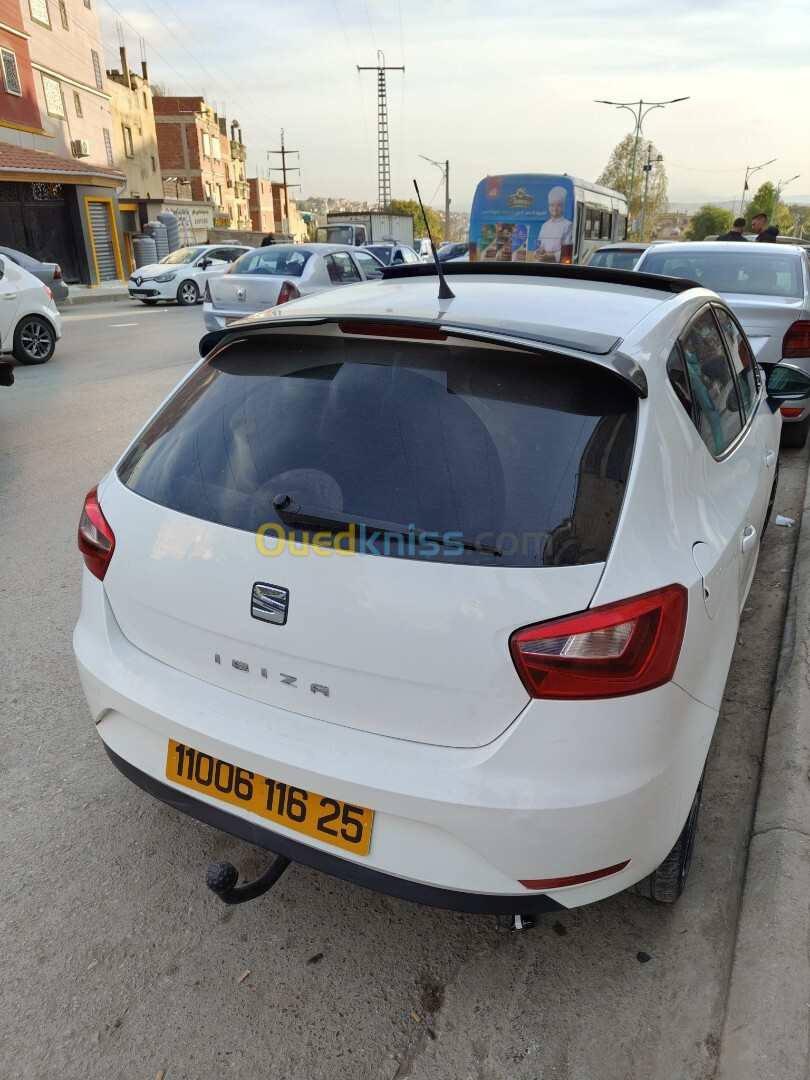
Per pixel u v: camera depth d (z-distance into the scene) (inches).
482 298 90.2
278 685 76.7
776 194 4237.2
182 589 80.7
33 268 621.0
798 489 236.1
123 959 88.7
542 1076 76.7
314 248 479.5
